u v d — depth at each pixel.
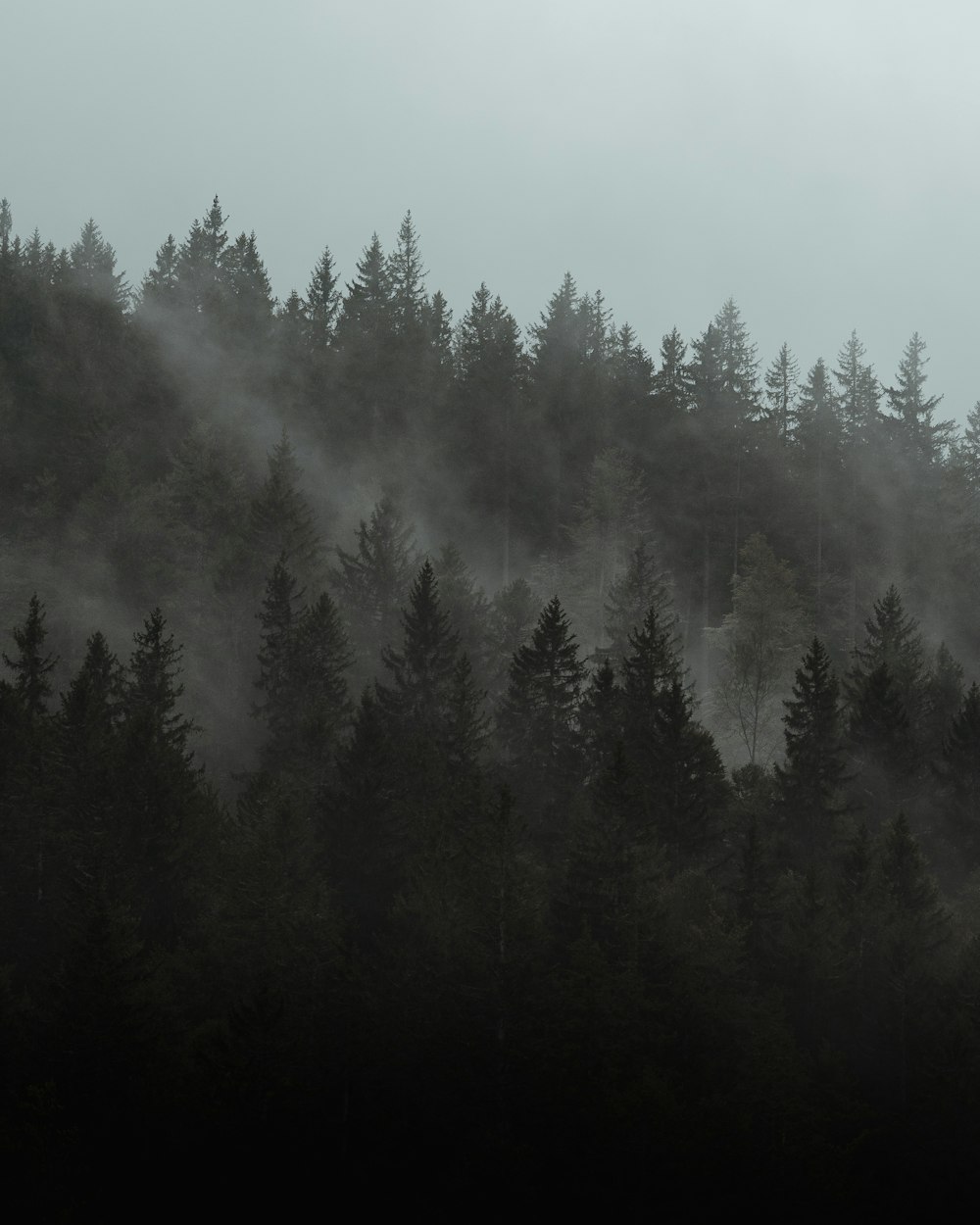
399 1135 61.81
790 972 71.12
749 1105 61.12
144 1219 55.38
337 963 62.91
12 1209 52.94
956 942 76.38
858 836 81.81
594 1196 58.62
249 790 80.94
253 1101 58.41
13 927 71.19
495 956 63.47
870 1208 62.34
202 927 70.00
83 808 74.06
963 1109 64.06
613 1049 61.34
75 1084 58.19
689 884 77.31
